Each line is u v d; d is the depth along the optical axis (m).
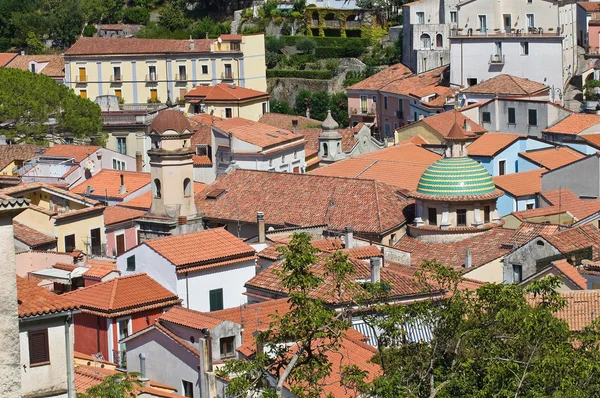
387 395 80.75
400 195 176.25
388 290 105.50
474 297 93.12
